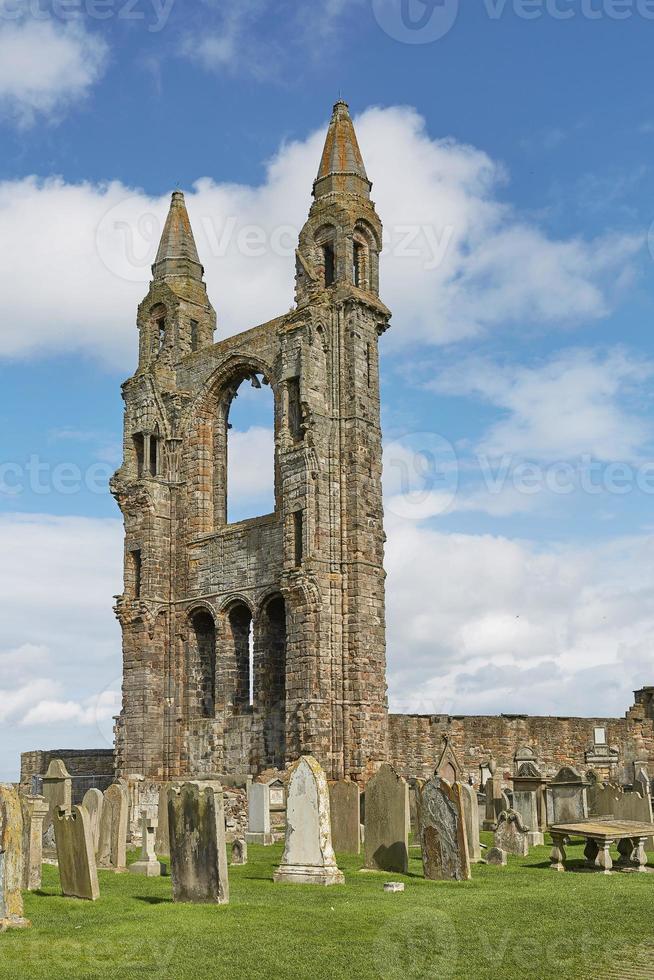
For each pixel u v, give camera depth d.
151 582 64.31
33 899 26.19
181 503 65.88
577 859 32.47
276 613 60.44
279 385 61.22
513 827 35.12
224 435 67.00
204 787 25.09
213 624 64.81
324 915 22.45
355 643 54.84
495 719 66.81
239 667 62.09
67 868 26.70
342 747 53.84
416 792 41.56
